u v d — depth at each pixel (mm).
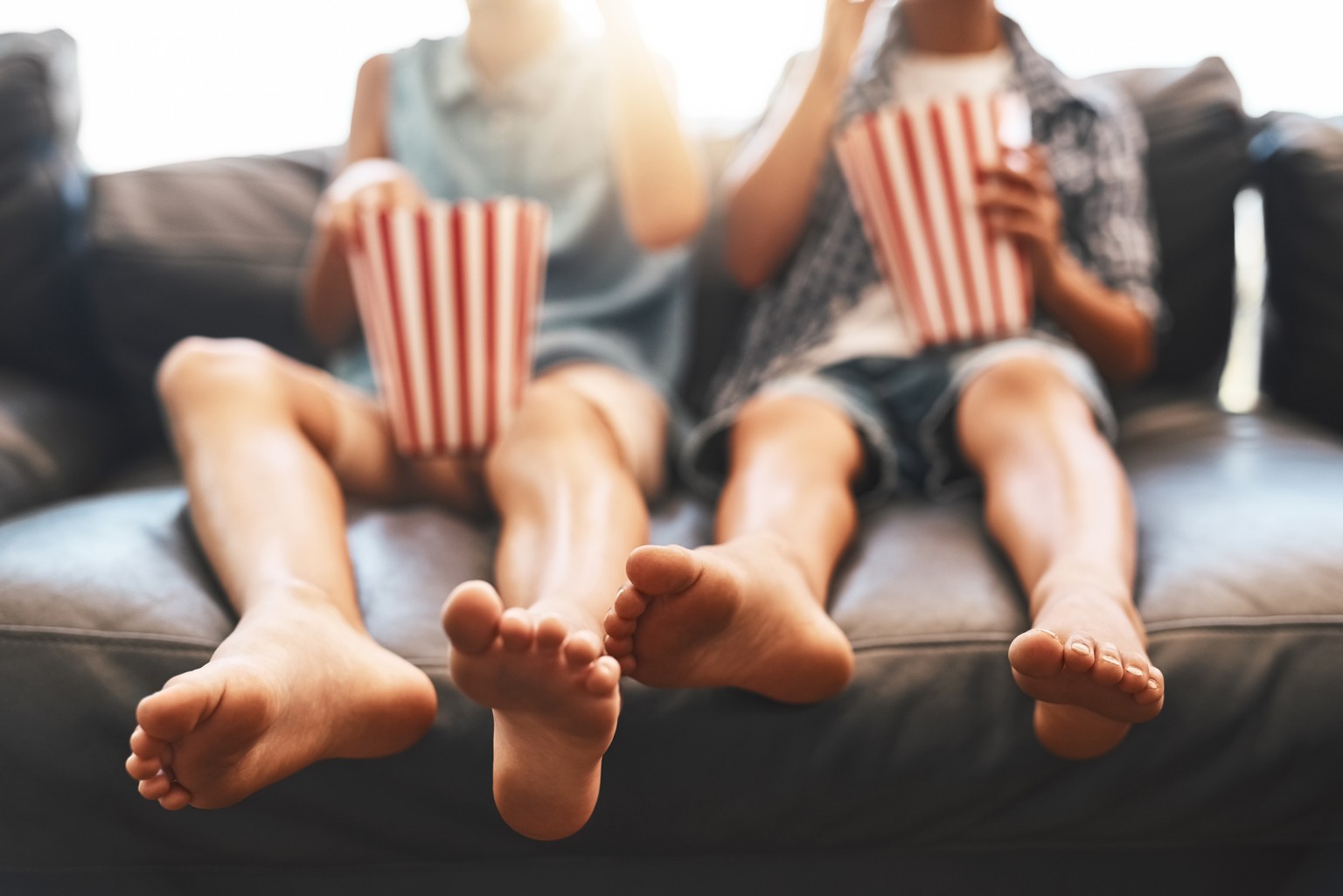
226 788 611
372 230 893
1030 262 1027
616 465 916
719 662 707
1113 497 855
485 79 1359
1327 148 1281
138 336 1379
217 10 1818
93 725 749
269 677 625
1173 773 756
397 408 942
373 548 914
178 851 774
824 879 808
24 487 1142
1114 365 1198
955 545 923
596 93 1335
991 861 806
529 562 816
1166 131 1379
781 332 1287
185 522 938
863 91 1291
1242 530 865
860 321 1240
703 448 1137
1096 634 672
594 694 594
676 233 1240
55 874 800
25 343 1382
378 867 805
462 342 915
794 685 744
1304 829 772
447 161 1343
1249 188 1396
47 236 1378
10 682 752
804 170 1263
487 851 777
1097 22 1738
